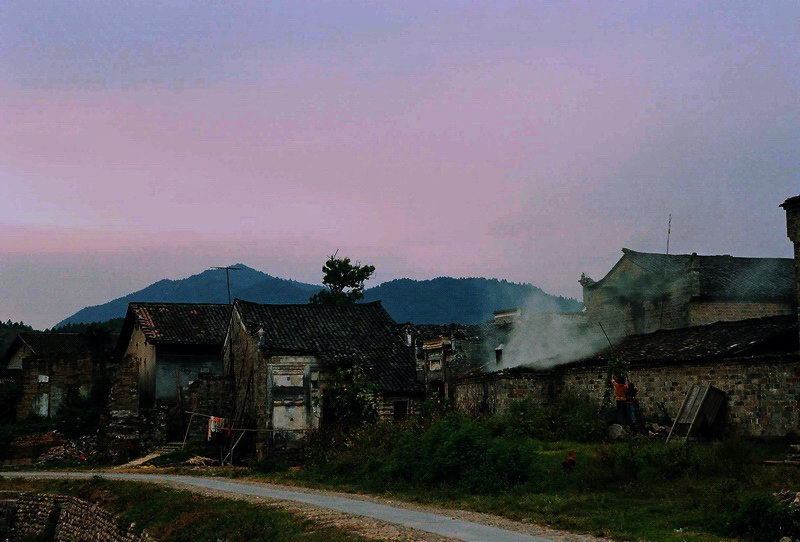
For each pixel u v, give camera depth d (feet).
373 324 146.51
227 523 71.56
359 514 65.87
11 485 122.01
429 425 105.60
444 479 80.12
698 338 105.09
